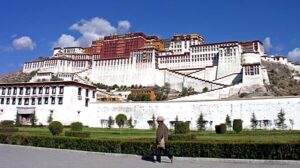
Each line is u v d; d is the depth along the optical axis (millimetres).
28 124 82000
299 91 143375
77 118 81625
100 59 195250
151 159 20672
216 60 179875
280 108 59594
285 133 44969
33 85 85750
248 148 19859
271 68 178750
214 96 112812
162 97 141250
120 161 19609
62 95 81750
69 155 22703
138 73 179500
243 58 163875
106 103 80812
